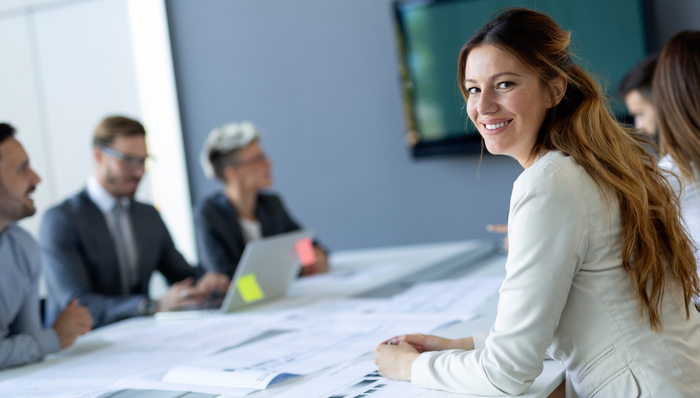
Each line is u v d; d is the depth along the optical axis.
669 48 1.55
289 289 2.17
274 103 4.33
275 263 2.02
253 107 4.39
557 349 0.98
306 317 1.67
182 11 4.49
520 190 0.94
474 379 0.91
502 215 3.83
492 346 0.91
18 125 4.74
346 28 4.10
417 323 1.43
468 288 1.80
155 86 4.58
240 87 4.40
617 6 3.42
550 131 1.01
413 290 1.90
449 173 3.94
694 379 0.91
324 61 4.18
